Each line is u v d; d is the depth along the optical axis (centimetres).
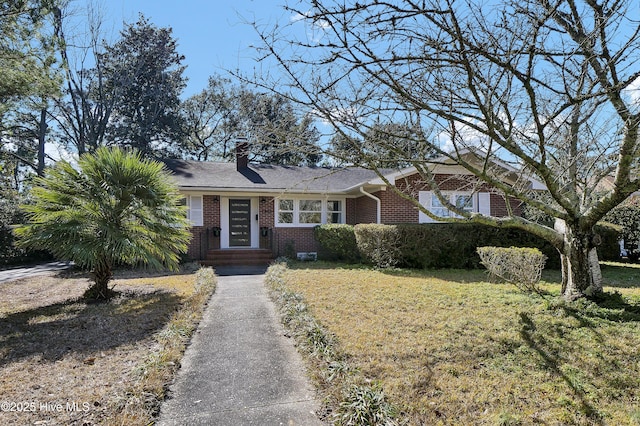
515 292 662
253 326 543
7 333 516
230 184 1390
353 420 288
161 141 2791
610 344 418
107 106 2372
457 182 1325
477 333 466
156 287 830
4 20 1078
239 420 300
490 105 391
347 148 523
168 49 2597
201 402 328
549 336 446
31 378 368
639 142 438
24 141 2447
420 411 309
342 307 595
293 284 793
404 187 1298
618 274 944
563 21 436
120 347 452
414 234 1055
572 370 373
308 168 1698
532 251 666
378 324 509
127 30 2453
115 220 712
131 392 326
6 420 291
